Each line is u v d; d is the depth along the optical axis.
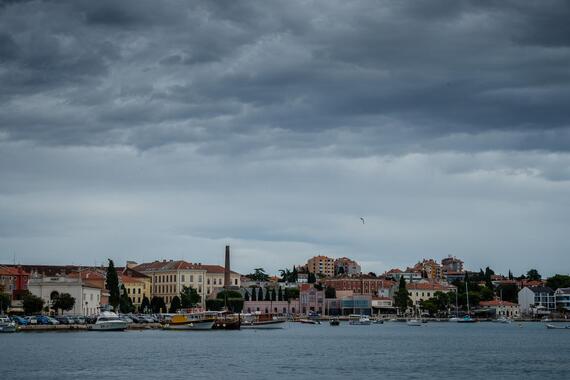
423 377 157.75
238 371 164.75
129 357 190.12
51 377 153.00
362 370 169.00
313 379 153.38
